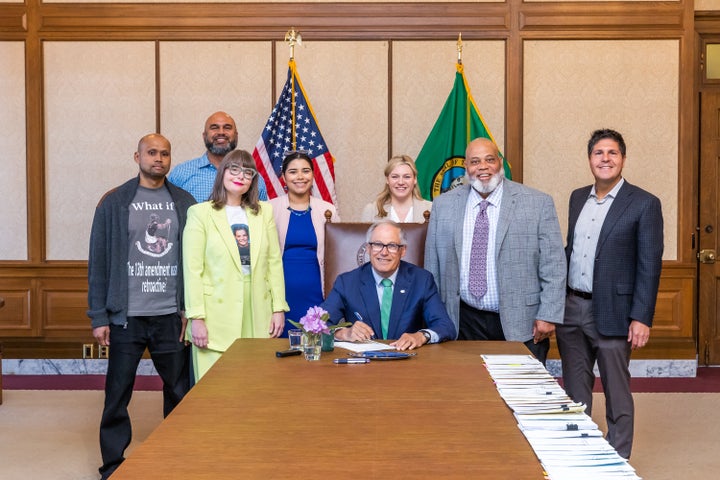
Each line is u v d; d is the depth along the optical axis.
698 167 6.64
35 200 6.43
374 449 1.82
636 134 6.34
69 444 4.40
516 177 6.34
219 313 3.68
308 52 6.39
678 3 6.27
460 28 6.34
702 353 6.69
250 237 3.74
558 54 6.34
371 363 2.84
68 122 6.43
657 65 6.32
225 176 3.72
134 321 3.80
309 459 1.74
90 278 3.79
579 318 3.95
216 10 6.36
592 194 4.00
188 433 1.94
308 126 5.84
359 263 3.94
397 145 6.41
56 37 6.38
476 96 6.37
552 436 1.91
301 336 3.04
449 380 2.55
